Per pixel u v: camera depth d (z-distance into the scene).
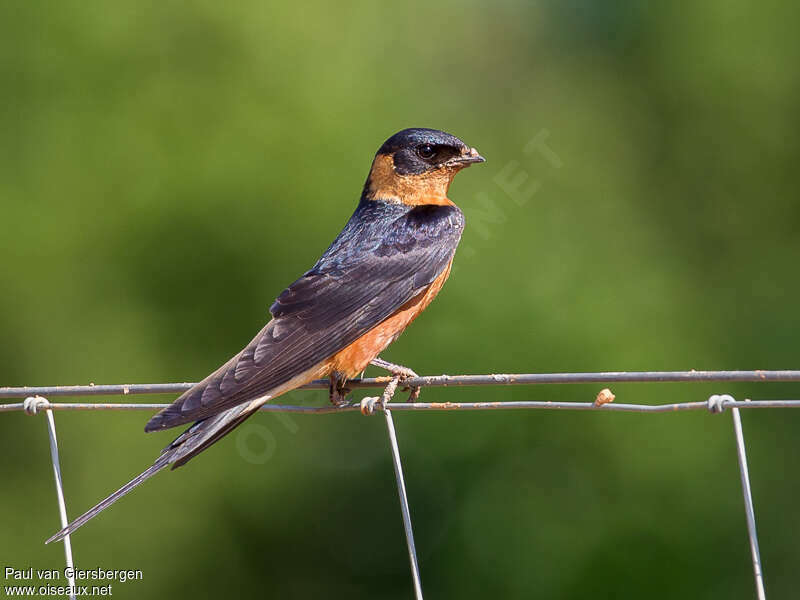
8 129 16.67
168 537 16.19
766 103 20.44
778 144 20.33
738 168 20.61
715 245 20.16
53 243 16.42
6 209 16.33
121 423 16.33
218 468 16.11
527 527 15.27
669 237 20.05
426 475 15.70
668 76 21.56
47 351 16.52
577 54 22.39
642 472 15.12
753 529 4.31
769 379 4.32
